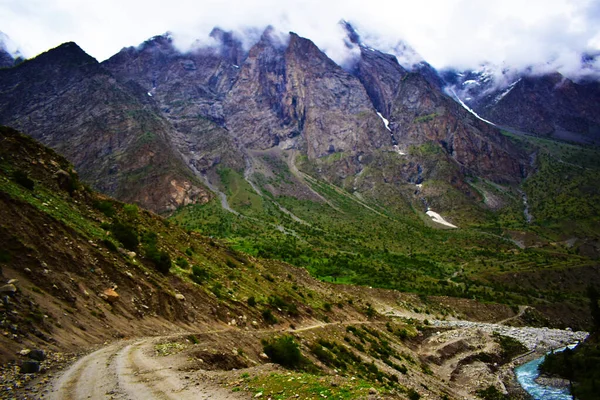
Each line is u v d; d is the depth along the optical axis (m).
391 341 86.19
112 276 38.03
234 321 47.91
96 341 28.11
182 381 23.03
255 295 64.94
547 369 87.81
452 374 80.19
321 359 49.31
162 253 50.22
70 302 30.19
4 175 42.47
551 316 161.25
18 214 33.66
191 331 38.84
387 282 160.00
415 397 49.75
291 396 22.39
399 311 131.88
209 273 62.28
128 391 20.14
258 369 29.92
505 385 77.50
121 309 34.88
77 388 19.66
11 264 28.67
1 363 19.97
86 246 38.88
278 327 56.38
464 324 125.81
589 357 83.81
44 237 34.12
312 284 106.69
